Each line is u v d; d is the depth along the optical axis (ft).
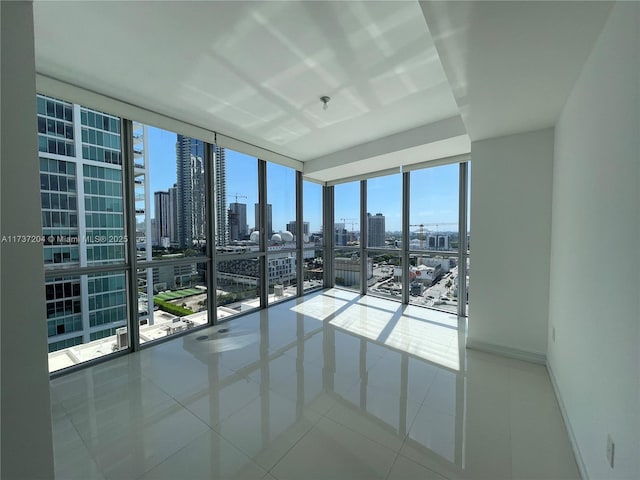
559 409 6.96
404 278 16.74
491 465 5.31
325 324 13.46
